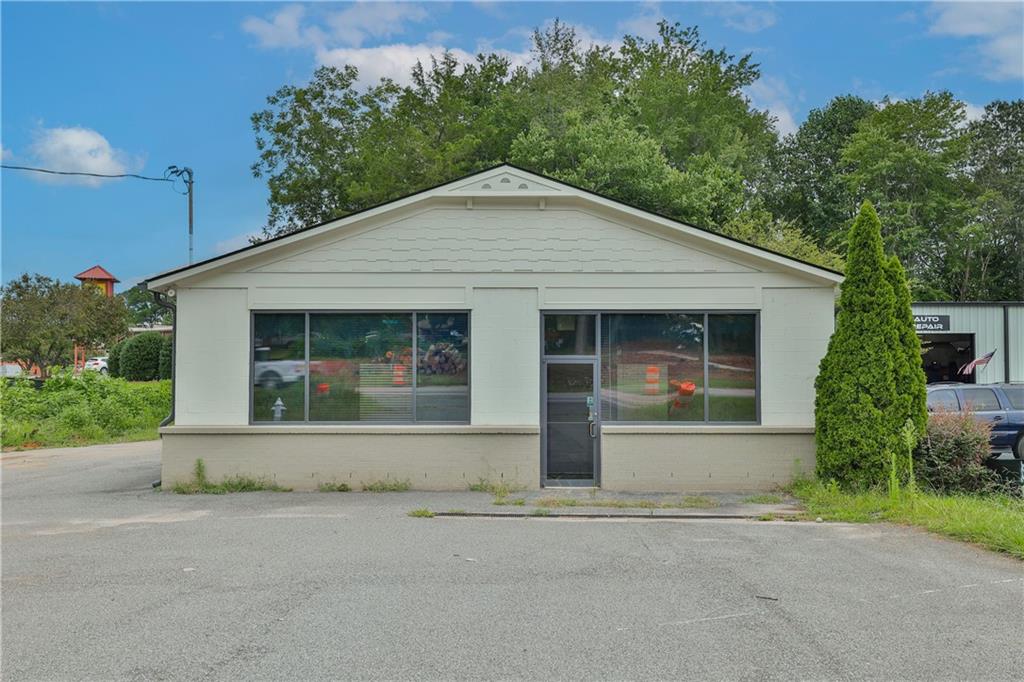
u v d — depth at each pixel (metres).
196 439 13.37
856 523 10.28
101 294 45.62
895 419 11.80
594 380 13.50
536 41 45.72
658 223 13.34
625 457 13.21
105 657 5.35
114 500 12.38
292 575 7.55
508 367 13.47
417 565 7.95
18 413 23.47
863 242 12.14
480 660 5.27
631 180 29.20
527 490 13.12
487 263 13.55
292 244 13.51
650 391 13.49
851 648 5.48
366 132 37.56
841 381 12.12
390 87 39.38
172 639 5.70
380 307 13.53
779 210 48.22
